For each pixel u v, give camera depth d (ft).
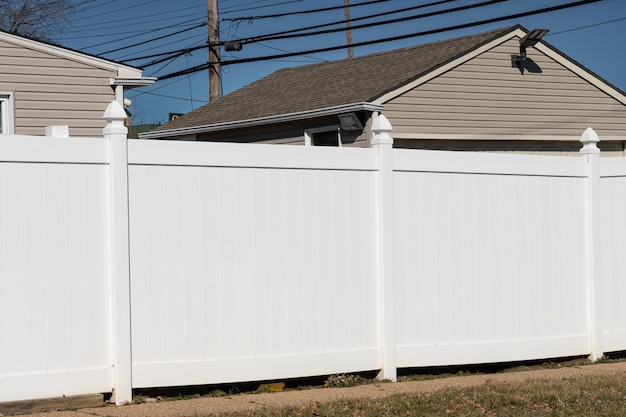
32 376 23.76
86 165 24.63
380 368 29.04
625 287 34.32
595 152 33.50
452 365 30.81
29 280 23.84
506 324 31.53
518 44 63.31
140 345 25.27
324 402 25.22
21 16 118.01
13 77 50.65
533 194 32.24
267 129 63.52
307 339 27.76
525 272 32.01
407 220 29.58
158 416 23.35
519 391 26.91
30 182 23.91
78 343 24.45
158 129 72.74
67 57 51.98
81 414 23.49
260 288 27.02
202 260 26.17
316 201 27.94
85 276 24.59
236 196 26.68
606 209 33.96
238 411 23.98
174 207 25.79
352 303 28.55
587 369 32.01
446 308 30.30
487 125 61.41
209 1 86.48
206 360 26.21
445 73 59.57
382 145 28.91
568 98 65.31
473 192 30.89
